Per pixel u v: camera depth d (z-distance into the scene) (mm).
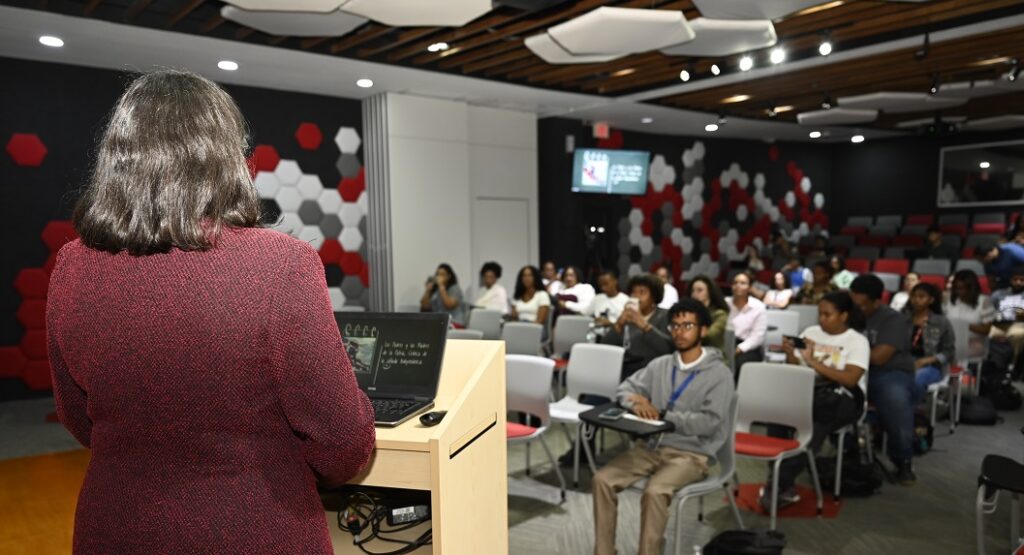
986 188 11344
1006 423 4809
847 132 11133
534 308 6160
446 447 1168
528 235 8289
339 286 7137
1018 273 5887
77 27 4551
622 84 6914
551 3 3895
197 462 795
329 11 3924
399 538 1446
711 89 7391
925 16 4785
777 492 3260
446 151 7195
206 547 784
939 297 4445
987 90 7156
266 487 823
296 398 809
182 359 769
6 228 5496
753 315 5059
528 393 3615
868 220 12383
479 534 1337
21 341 5609
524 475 3980
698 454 2797
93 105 5754
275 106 6664
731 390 2855
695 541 3070
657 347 4078
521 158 8172
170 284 780
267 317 784
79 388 929
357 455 867
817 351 3639
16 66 5438
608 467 2822
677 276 10891
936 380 4234
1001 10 4676
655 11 4039
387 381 1469
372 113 6980
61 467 3859
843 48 5500
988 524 3176
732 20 4270
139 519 788
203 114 844
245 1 3754
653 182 10531
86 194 835
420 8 3867
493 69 6254
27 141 5512
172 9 4465
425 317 1513
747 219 11812
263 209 931
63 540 2828
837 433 3605
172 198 787
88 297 803
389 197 6828
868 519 3256
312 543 872
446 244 7215
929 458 4109
